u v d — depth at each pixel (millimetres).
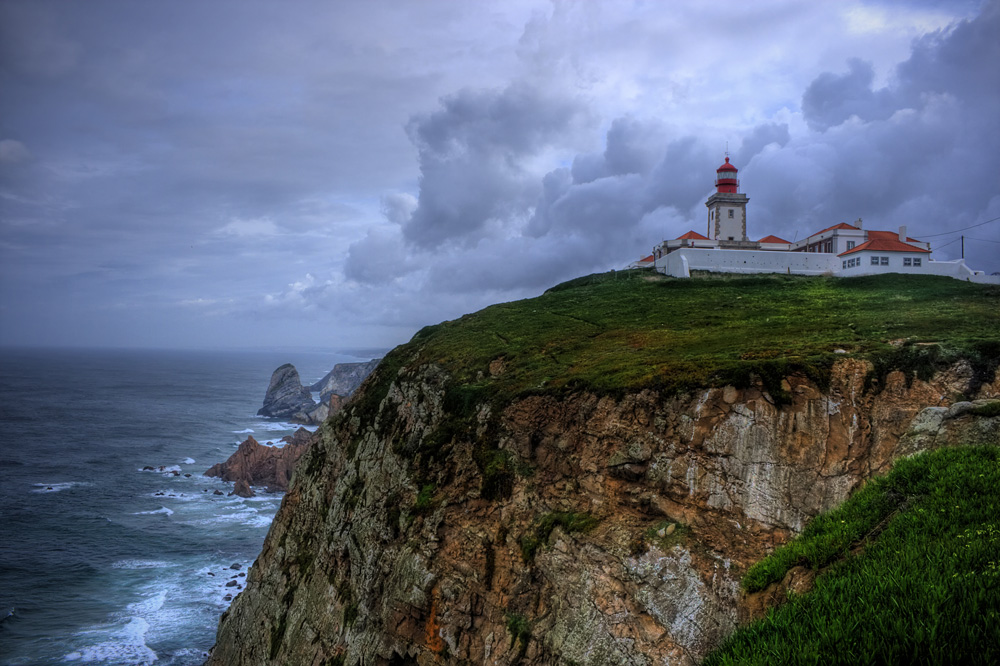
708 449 25953
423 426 38688
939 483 17328
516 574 27359
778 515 24109
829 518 18984
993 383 25250
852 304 47156
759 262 67812
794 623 13750
